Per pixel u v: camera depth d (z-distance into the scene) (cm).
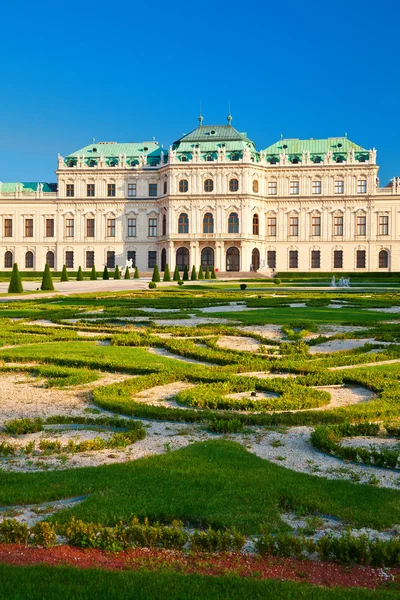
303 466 1367
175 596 787
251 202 14475
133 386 2078
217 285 9538
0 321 3953
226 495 1144
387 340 3183
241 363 2523
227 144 14750
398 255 14600
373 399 1992
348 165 14600
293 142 15350
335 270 14812
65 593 784
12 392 2106
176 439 1567
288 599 782
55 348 2942
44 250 15538
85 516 1041
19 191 15475
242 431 1639
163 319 4184
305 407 1867
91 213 15362
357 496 1159
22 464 1375
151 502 1102
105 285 9631
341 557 916
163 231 15012
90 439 1575
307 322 3825
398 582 862
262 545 946
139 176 15262
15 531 970
